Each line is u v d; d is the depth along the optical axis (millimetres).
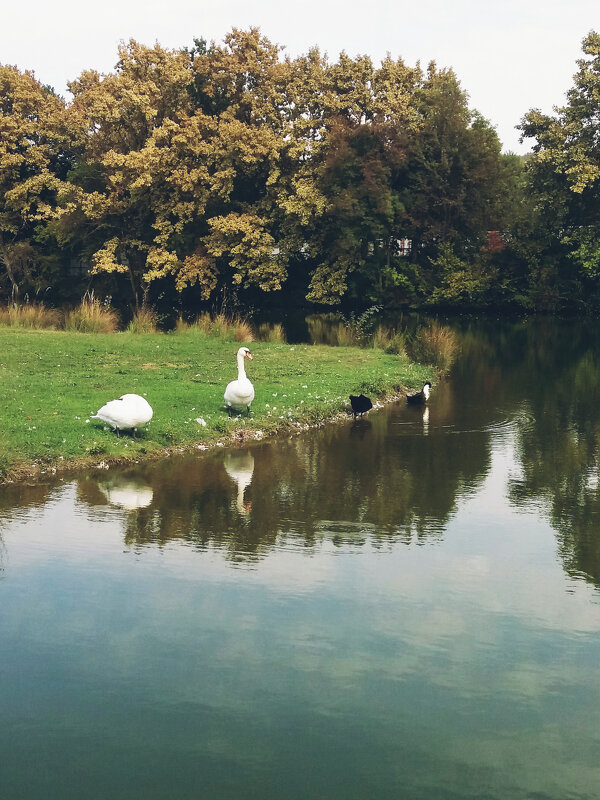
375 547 10445
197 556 10008
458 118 51875
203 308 49219
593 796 5867
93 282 51594
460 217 53062
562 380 25875
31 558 9844
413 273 52531
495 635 8133
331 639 7973
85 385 19391
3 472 12961
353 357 26750
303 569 9656
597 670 7531
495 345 36500
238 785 5902
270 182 47062
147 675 7293
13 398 17328
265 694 7039
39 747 6301
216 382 20766
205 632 8070
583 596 9094
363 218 47906
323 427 17797
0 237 50594
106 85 47281
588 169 46906
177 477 13453
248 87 50219
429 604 8781
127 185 46062
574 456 15602
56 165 52125
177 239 48156
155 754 6234
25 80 49125
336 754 6273
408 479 13703
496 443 16625
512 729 6629
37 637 7922
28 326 31125
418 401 20734
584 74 48688
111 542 10422
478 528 11289
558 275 53719
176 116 48000
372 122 48781
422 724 6664
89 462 13836
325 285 49812
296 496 12570
